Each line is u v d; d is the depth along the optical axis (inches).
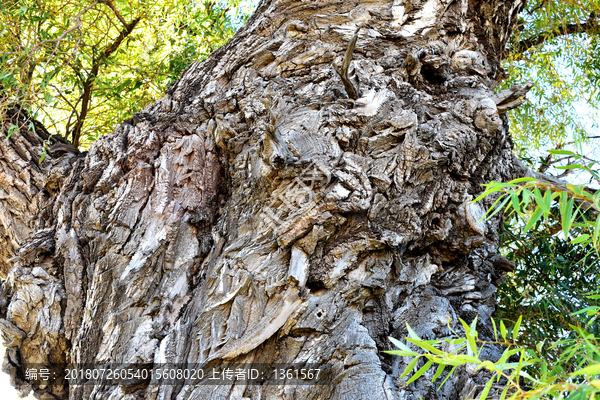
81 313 97.8
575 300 119.8
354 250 82.0
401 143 89.8
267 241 85.7
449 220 92.4
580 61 191.6
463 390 77.5
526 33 194.1
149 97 169.2
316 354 75.7
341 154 88.9
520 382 80.5
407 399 72.1
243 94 105.0
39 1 133.7
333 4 113.9
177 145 104.7
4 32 124.9
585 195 44.3
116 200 99.3
